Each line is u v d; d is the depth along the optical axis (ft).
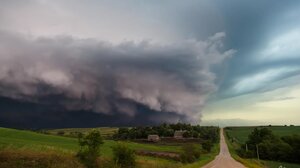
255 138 551.59
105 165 152.76
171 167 188.75
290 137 475.31
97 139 149.28
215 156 414.62
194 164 241.55
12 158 122.01
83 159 146.82
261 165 291.99
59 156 139.33
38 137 334.44
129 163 159.74
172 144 554.46
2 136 296.71
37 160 127.13
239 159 338.75
